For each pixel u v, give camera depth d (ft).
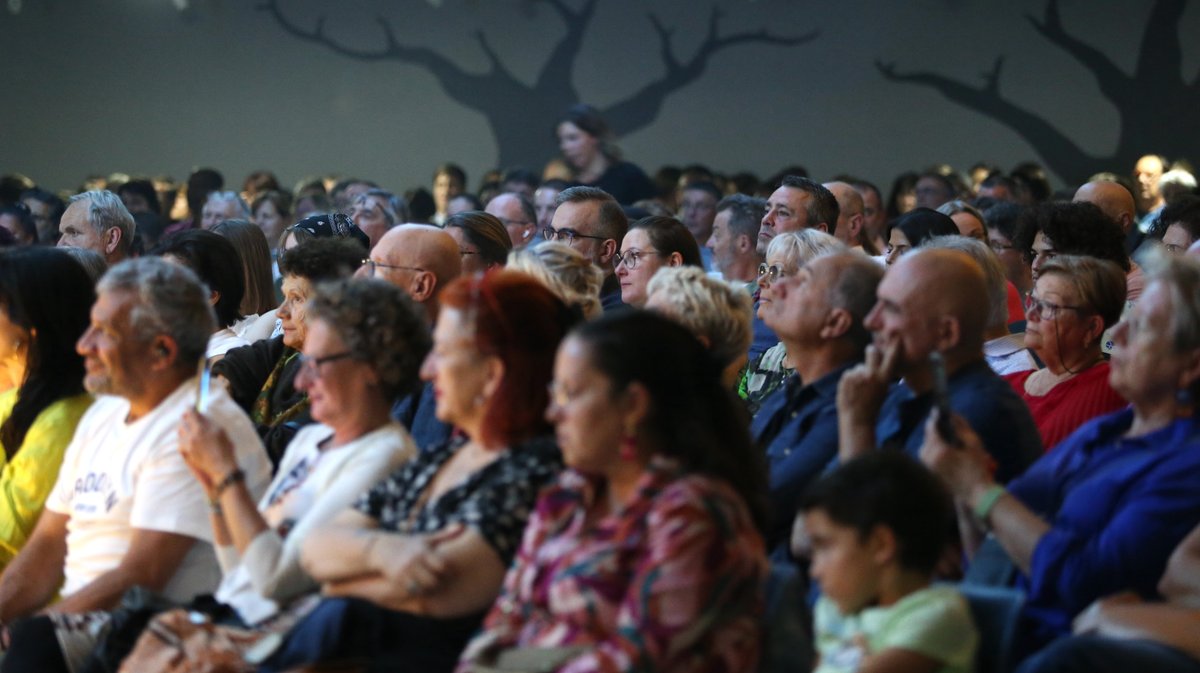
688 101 78.95
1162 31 74.08
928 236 26.61
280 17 81.30
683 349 12.37
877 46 77.36
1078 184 75.31
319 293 15.80
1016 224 27.17
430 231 22.57
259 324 26.61
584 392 12.12
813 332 17.43
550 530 12.61
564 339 13.26
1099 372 19.62
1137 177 50.83
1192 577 13.44
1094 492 14.49
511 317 13.87
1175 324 14.21
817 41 77.87
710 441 12.31
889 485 12.62
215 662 14.82
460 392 13.91
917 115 77.10
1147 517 14.03
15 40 81.51
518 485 13.58
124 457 17.53
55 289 19.62
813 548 12.94
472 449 14.33
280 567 14.89
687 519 11.51
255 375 22.85
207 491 15.51
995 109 76.13
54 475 19.42
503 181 54.95
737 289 18.16
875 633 12.61
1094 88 75.00
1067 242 23.61
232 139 81.66
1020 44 75.82
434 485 14.29
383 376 15.69
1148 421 14.74
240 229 29.14
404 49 80.69
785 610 12.64
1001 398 15.88
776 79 78.33
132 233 31.60
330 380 15.58
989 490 14.37
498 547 13.41
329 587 14.20
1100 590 14.10
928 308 15.80
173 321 17.46
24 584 18.40
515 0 79.77
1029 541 14.15
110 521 17.61
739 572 11.64
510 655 12.17
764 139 78.48
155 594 16.06
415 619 13.69
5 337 19.98
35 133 81.66
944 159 76.95
